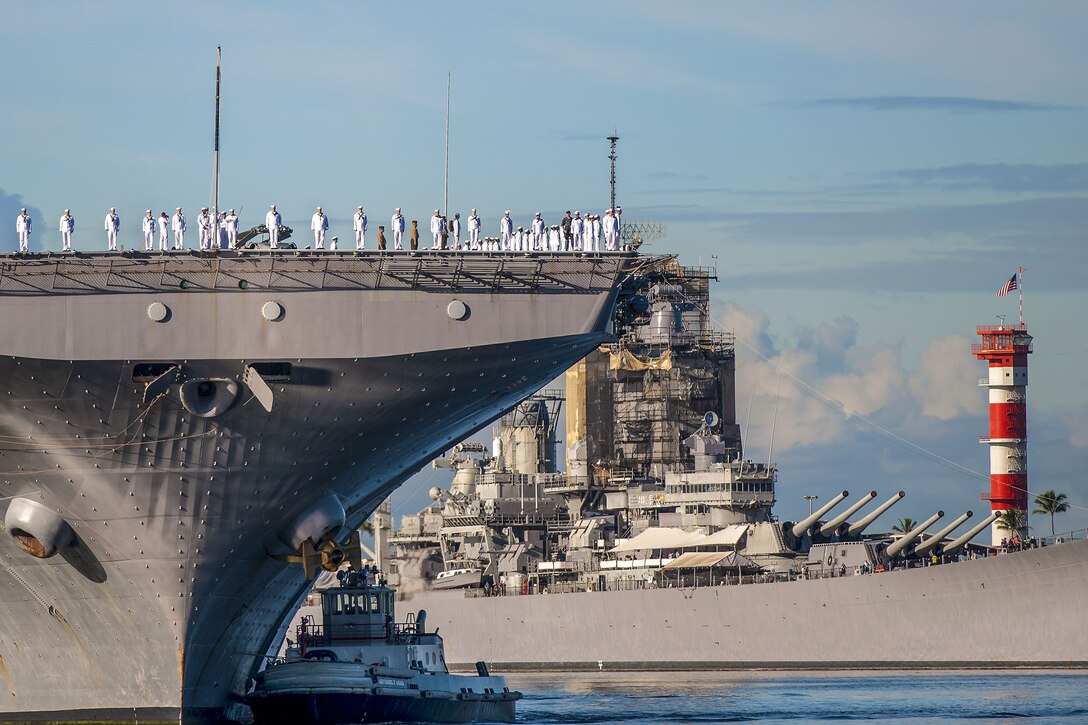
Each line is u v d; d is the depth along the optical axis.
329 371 167.00
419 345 165.25
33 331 161.25
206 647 181.88
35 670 185.38
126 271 163.38
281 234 182.75
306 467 174.50
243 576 180.75
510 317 166.12
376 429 174.38
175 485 171.38
